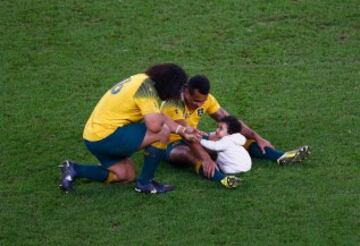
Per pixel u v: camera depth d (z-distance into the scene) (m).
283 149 31.05
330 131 32.50
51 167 29.89
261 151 29.94
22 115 34.41
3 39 42.50
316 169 29.28
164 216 26.19
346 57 40.47
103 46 41.78
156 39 42.38
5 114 34.47
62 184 27.55
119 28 43.56
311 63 39.78
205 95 28.62
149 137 26.81
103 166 27.83
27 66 39.66
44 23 44.19
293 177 28.69
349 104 35.12
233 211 26.39
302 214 26.12
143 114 26.38
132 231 25.34
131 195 27.59
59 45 41.91
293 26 43.66
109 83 37.75
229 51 41.09
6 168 29.77
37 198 27.53
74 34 43.00
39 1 46.59
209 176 28.36
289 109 34.78
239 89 36.91
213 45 41.72
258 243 24.48
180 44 41.84
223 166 28.95
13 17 44.78
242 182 28.36
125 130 26.80
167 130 27.20
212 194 27.58
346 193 27.48
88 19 44.59
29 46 41.78
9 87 37.31
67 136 32.44
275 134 32.38
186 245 24.47
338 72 38.72
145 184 27.67
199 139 28.52
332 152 30.62
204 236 24.94
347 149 30.86
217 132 29.11
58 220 26.09
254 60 40.16
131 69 39.28
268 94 36.38
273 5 45.81
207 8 45.59
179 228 25.45
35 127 33.22
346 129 32.62
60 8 45.75
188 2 46.31
